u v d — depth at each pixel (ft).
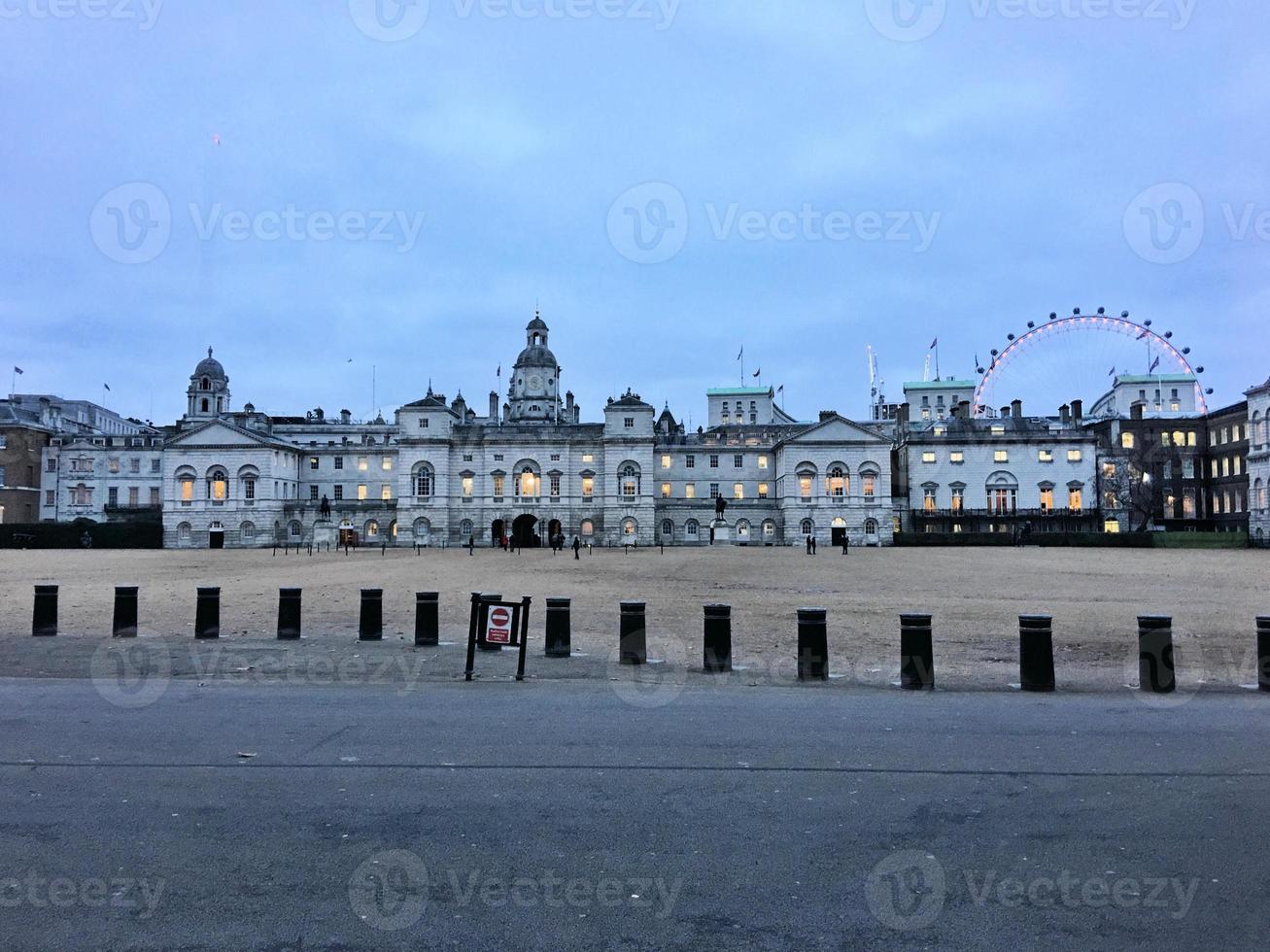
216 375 406.82
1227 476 342.64
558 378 408.05
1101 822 27.40
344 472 360.89
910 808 28.53
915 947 19.86
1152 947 19.94
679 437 362.12
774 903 21.89
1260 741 36.88
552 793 29.84
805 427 375.86
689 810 28.22
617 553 251.39
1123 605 92.22
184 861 24.21
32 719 39.83
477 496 329.11
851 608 89.20
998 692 47.37
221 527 330.75
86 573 154.71
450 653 58.75
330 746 35.45
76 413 452.35
